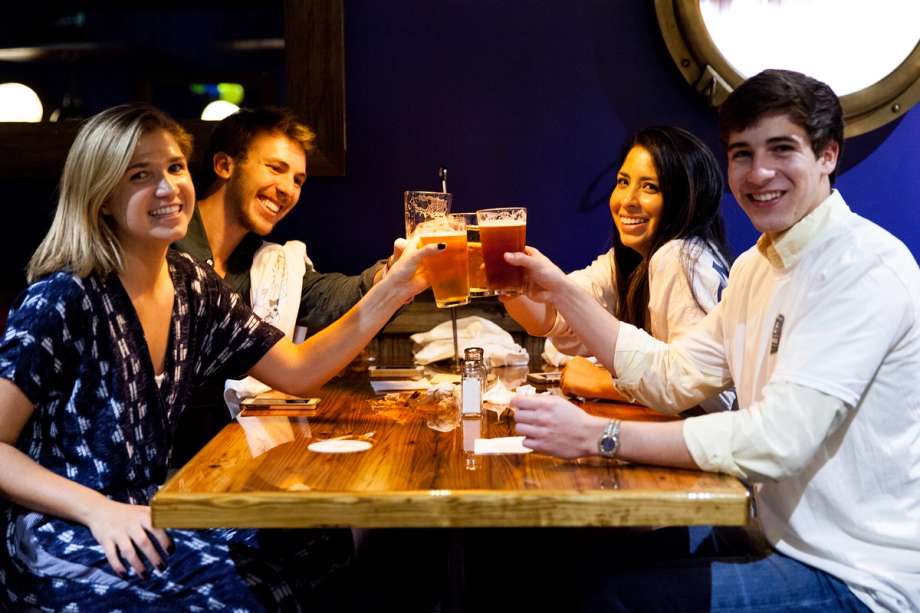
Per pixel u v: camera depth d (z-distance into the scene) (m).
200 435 2.72
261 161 2.50
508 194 3.07
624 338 1.87
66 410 1.69
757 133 1.58
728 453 1.44
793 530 1.57
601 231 3.08
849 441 1.53
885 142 3.08
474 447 1.61
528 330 2.39
